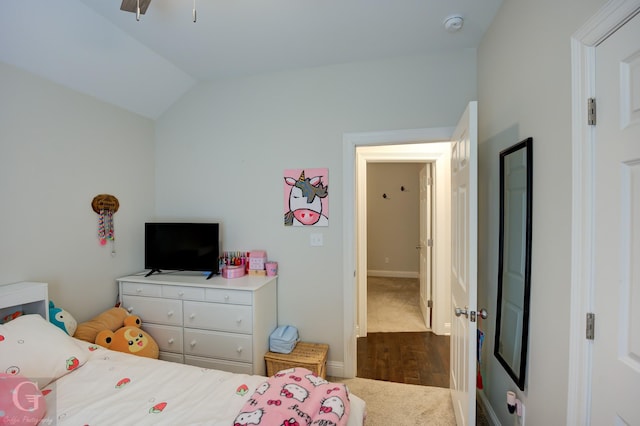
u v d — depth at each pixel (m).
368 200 6.11
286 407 1.08
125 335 2.11
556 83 1.13
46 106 1.99
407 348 2.98
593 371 0.95
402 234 6.03
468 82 2.19
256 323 2.21
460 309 1.62
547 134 1.19
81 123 2.22
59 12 1.69
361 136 2.38
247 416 1.05
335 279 2.47
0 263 1.76
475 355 1.47
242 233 2.68
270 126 2.59
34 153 1.93
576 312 1.00
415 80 2.28
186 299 2.32
